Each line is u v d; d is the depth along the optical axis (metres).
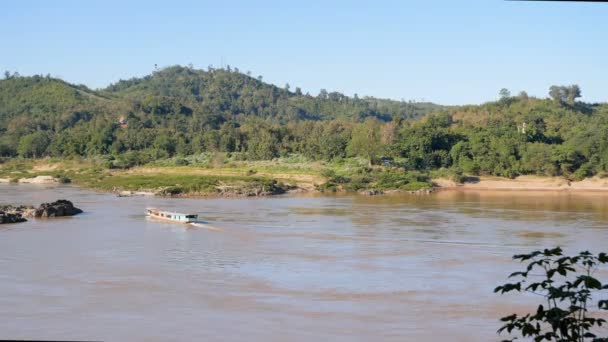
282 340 38.12
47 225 86.81
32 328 40.19
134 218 95.44
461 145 176.25
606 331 38.69
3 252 64.94
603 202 121.56
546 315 15.74
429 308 44.72
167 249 67.12
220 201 125.69
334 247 68.38
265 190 142.62
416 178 160.25
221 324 41.12
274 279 53.16
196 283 51.75
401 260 61.22
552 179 164.00
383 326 40.78
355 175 164.62
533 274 54.44
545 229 82.25
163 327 40.44
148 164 197.75
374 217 96.06
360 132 196.50
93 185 159.25
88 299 46.84
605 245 69.75
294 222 89.94
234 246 69.12
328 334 39.22
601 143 165.00
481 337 38.66
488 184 163.25
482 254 64.19
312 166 178.75
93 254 64.06
